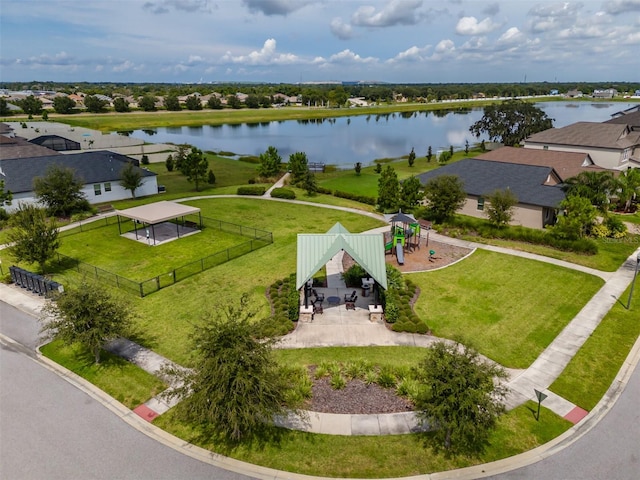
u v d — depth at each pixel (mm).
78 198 42812
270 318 23359
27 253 27688
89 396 17656
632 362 19844
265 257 32312
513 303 25469
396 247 32219
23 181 44094
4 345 21281
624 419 16344
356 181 63438
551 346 21172
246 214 43750
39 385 18344
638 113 72375
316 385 18344
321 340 21766
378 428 16000
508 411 16672
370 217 43094
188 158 54969
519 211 40625
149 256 32594
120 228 38219
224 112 188875
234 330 14609
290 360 20016
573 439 15391
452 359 14141
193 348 15078
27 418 16406
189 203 47844
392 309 23078
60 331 18547
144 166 73188
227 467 14281
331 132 133250
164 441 15352
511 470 14102
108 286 27469
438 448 15016
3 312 24594
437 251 33906
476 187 43406
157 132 133250
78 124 132875
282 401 15641
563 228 33969
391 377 18297
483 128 94688
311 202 48812
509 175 44406
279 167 63562
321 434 15695
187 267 30438
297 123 163875
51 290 24375
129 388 18078
